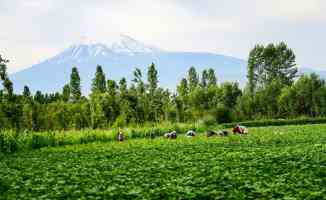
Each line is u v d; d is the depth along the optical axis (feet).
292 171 58.13
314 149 85.51
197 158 76.69
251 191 46.11
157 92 254.47
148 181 54.08
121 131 153.28
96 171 64.69
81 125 241.55
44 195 47.34
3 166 76.13
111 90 234.79
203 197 44.60
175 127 176.76
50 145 127.03
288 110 289.12
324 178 52.47
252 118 287.07
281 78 353.31
